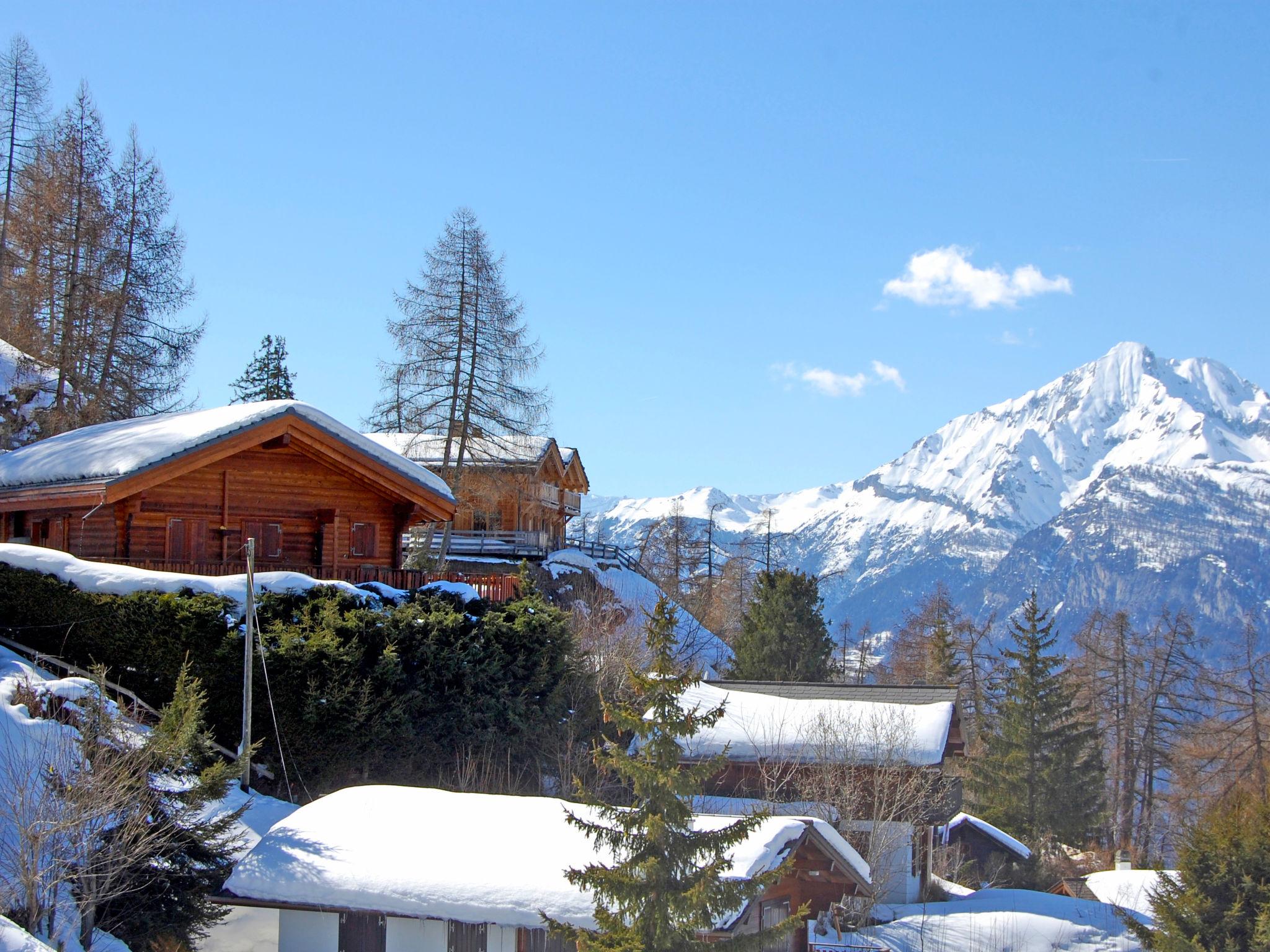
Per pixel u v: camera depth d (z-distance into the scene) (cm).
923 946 2520
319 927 1722
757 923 2042
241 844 1914
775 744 3097
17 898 1370
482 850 1744
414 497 2984
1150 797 6488
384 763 2342
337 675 2262
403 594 2639
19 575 2517
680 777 1584
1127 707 6625
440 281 4562
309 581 2423
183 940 1614
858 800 2897
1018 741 5516
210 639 2236
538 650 2647
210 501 2841
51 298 5034
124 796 1470
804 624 5603
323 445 2855
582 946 1523
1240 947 2478
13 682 1925
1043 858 5306
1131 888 3709
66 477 2761
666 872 1565
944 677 6825
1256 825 2588
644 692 1636
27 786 1508
